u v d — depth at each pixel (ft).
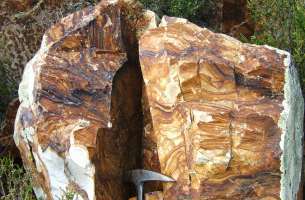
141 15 17.62
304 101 18.54
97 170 15.66
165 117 15.56
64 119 16.07
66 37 16.88
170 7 21.52
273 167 15.16
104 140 16.05
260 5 20.75
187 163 15.15
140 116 17.03
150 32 16.44
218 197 14.99
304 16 19.98
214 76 15.75
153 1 21.36
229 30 22.67
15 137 17.72
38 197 17.33
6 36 21.65
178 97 15.60
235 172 15.10
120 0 17.38
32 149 16.87
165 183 15.49
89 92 16.29
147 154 16.74
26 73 17.21
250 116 15.40
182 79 15.60
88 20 17.07
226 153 14.99
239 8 22.77
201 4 22.25
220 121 15.24
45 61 16.61
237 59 16.20
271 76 16.10
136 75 17.04
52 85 16.38
